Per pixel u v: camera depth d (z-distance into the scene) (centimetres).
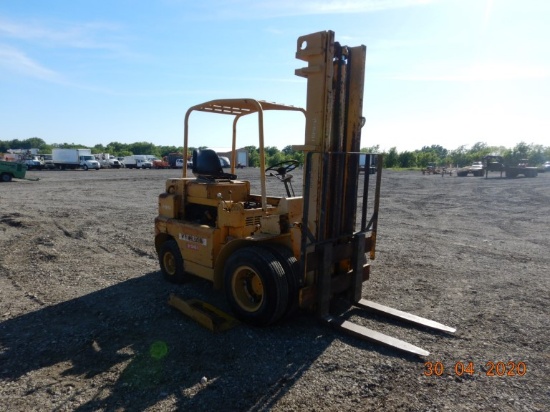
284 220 423
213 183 516
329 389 302
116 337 387
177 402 286
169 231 529
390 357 351
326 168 387
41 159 4519
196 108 516
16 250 720
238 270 411
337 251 425
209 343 374
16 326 412
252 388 303
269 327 409
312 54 375
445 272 618
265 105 481
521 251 765
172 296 455
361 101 414
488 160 3381
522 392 304
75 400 288
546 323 432
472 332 408
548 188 2173
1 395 294
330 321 404
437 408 282
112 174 3444
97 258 675
